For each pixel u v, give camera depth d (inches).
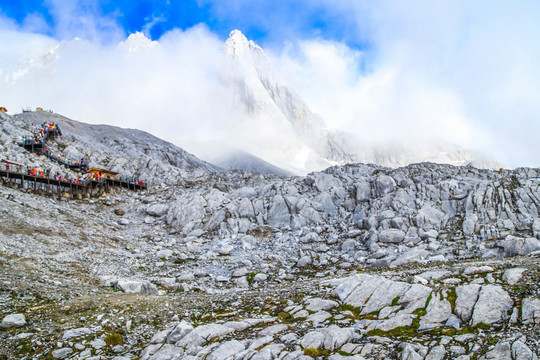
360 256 1961.1
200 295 1363.2
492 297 837.8
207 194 2925.7
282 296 1203.9
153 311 1083.3
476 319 784.9
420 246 1900.8
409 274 1216.8
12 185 2427.4
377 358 676.1
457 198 2294.5
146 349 826.2
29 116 4699.8
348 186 2832.2
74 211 2363.4
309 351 717.3
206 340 844.0
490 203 2171.5
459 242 1886.1
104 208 2787.9
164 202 2984.7
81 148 3895.2
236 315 1040.2
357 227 2345.0
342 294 1066.7
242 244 2245.3
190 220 2610.7
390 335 789.2
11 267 1185.4
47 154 3238.2
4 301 944.9
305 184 3043.8
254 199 2773.1
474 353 652.1
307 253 2086.6
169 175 4092.0
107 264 1620.3
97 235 2015.3
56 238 1679.4
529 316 739.4
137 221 2679.6
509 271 976.9
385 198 2466.8
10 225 1593.3
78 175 3171.8
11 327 847.7
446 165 2938.0
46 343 812.6
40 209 2033.7
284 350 739.4
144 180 3752.5
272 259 2010.3
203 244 2294.5
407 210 2265.0
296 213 2603.3
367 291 1025.5
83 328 891.4
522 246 1612.9
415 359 645.3
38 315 923.4
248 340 808.3
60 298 1050.1
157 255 1977.1
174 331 880.9
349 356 681.0
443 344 700.0
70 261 1477.6
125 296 1189.1
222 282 1696.6
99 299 1103.0
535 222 1867.6
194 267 1857.8
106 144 4977.9
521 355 607.5
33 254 1384.1
